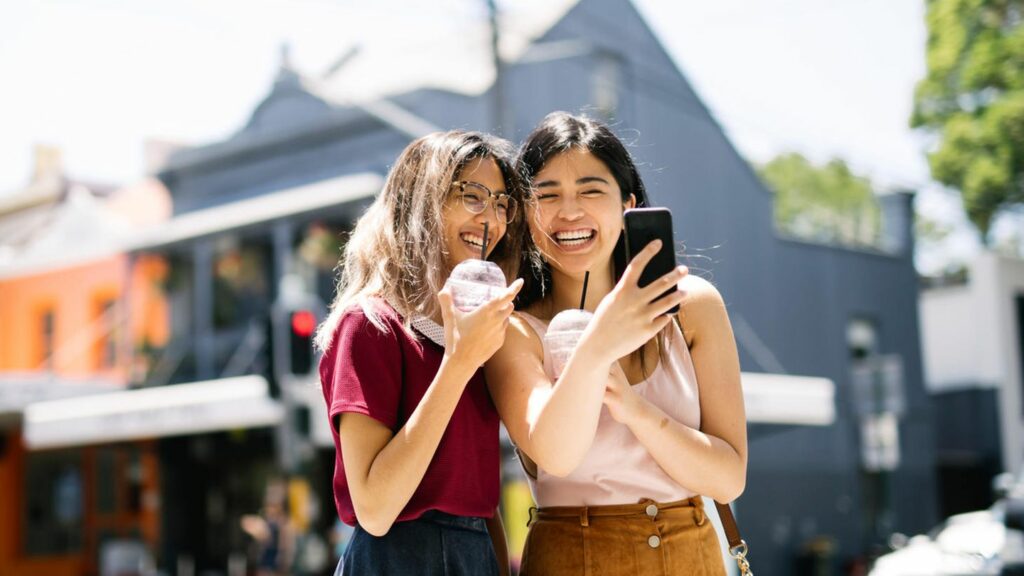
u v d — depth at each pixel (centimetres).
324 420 887
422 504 241
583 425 225
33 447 1666
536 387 248
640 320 216
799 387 1394
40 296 1941
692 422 263
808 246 1967
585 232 269
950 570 1104
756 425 1449
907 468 2072
